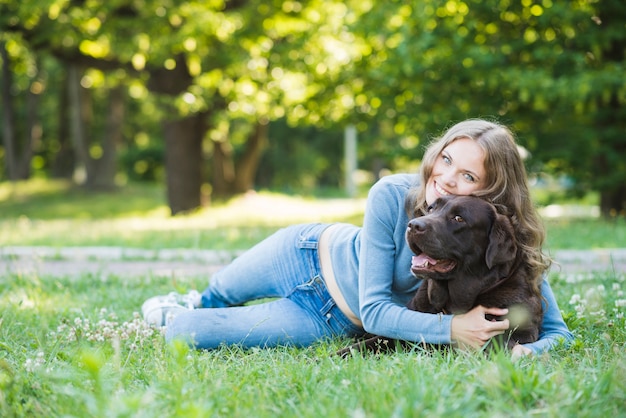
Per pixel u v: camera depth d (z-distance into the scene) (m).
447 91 13.91
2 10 15.66
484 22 13.49
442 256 3.33
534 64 13.63
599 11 13.43
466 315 3.45
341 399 2.61
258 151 22.77
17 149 36.09
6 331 4.27
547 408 2.44
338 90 16.08
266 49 16.33
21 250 9.75
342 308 4.00
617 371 2.79
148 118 34.91
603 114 14.16
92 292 6.12
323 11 16.66
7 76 26.28
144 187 29.39
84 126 26.73
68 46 16.61
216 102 17.75
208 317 3.90
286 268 4.17
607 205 15.28
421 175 3.71
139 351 3.69
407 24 13.08
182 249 9.36
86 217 21.14
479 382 2.66
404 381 2.72
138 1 16.33
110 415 2.30
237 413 2.51
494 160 3.57
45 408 2.65
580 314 4.32
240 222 15.76
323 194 33.69
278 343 3.85
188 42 15.55
